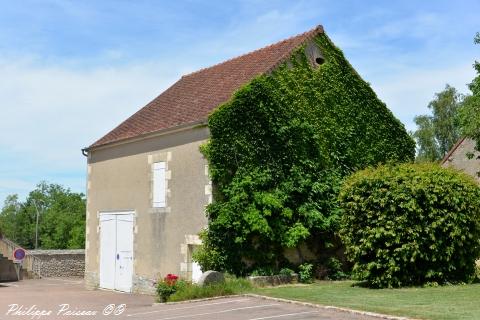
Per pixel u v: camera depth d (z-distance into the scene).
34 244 82.69
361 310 10.34
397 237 14.15
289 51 18.53
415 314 9.63
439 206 14.45
